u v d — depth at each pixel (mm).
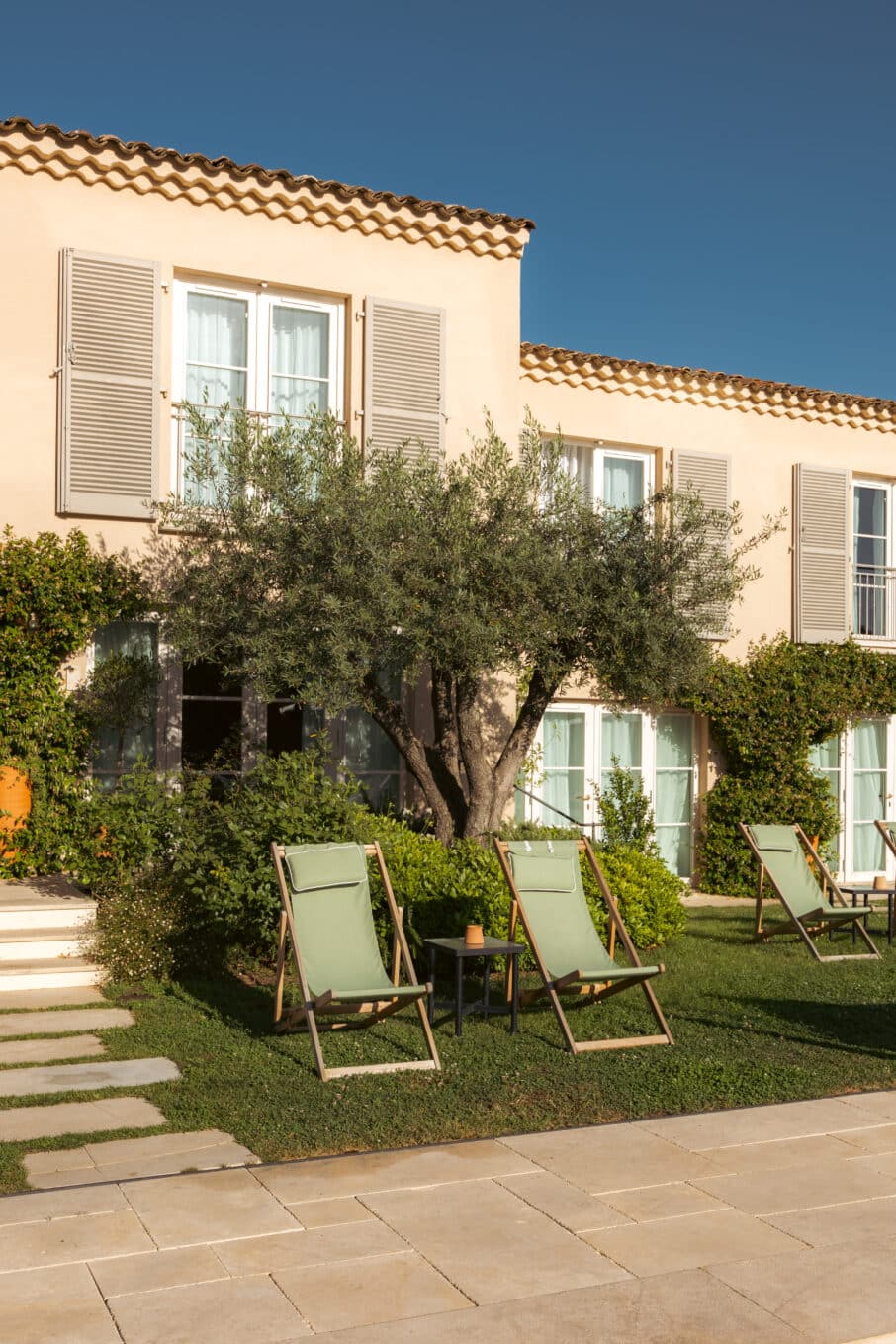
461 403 11734
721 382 13781
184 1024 6957
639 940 9594
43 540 9852
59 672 9953
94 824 8844
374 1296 3605
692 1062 6352
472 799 9867
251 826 8320
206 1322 3422
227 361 10953
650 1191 4496
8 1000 7500
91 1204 4281
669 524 9547
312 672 8562
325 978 6629
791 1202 4402
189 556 10125
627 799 12656
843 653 14188
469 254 11828
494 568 8797
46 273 10094
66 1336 3326
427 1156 4855
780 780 13617
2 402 9898
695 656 9336
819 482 14375
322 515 8695
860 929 10281
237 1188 4461
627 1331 3420
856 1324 3484
